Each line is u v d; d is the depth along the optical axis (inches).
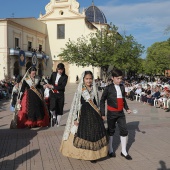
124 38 1248.2
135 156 215.2
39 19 1861.5
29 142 254.5
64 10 1822.1
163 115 475.5
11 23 1400.1
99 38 1275.8
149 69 1952.5
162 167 191.0
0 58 1375.5
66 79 309.0
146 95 698.2
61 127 311.0
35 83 308.3
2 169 186.7
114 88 207.8
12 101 461.7
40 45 1787.6
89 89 200.4
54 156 214.5
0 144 248.1
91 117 193.0
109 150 213.6
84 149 189.5
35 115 304.0
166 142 256.8
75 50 1309.1
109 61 1226.0
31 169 187.0
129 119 415.8
